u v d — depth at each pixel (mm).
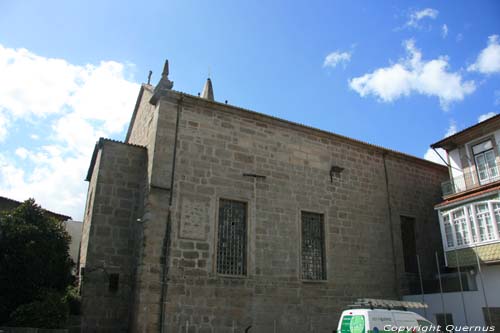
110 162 17281
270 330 16547
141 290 14430
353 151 21969
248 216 17500
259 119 19125
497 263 17516
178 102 17359
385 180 22672
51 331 12805
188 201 16312
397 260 21359
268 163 18781
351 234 20297
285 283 17516
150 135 17578
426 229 23406
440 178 25453
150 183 15797
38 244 15633
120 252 16328
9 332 12367
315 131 20609
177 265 15336
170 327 14531
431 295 19719
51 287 15711
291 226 18500
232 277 16344
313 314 17812
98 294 15461
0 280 14570
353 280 19531
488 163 20516
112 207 16750
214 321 15453
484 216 18562
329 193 20250
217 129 17891
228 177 17531
